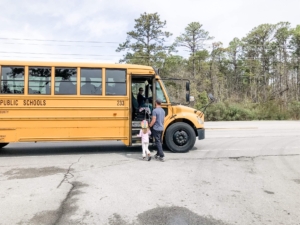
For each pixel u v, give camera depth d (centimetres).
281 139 1308
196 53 5175
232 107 3134
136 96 970
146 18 4222
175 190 538
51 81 867
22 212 436
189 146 936
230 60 6606
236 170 696
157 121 796
